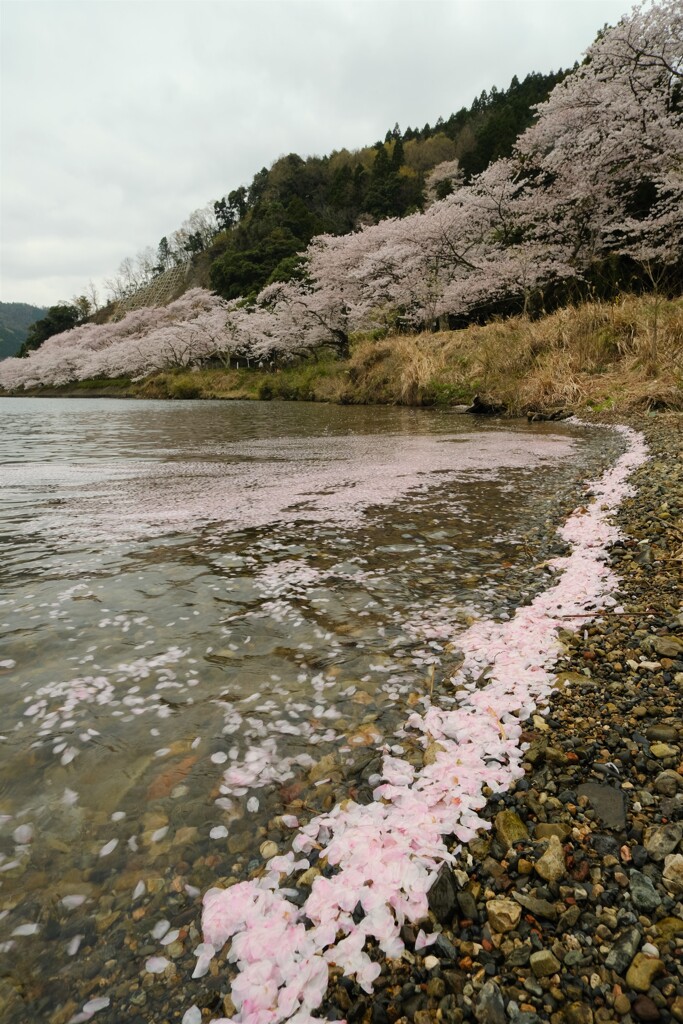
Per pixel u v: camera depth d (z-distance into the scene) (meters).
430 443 9.02
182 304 52.75
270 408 20.00
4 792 1.68
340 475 6.50
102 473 6.97
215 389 34.59
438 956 1.18
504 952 1.18
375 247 25.77
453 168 51.06
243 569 3.44
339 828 1.52
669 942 1.17
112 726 1.97
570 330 13.79
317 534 4.17
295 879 1.38
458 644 2.50
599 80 15.80
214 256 78.62
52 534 4.21
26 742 1.89
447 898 1.28
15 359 68.88
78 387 54.78
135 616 2.81
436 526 4.36
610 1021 1.04
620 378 11.55
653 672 2.13
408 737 1.90
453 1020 1.06
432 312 21.48
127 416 18.92
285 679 2.26
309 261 37.53
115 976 1.17
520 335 15.63
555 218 20.25
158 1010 1.10
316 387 24.61
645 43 14.55
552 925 1.23
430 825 1.50
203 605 2.93
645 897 1.27
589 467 6.31
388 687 2.19
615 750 1.75
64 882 1.38
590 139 16.05
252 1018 1.08
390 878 1.35
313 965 1.17
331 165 82.69
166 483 6.21
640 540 3.60
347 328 28.44
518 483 5.81
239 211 92.94
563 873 1.34
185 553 3.75
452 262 22.14
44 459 8.46
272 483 6.11
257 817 1.58
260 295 38.09
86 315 98.06
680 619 2.50
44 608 2.90
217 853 1.47
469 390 15.08
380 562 3.57
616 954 1.15
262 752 1.84
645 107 15.02
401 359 18.83
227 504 5.13
